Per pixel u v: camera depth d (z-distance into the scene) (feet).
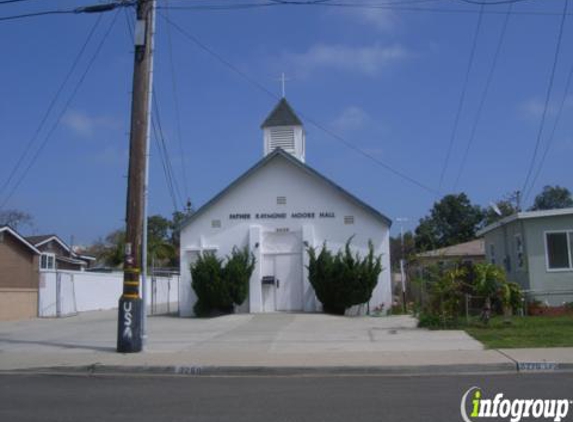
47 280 94.94
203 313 86.99
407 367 42.01
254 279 88.89
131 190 51.06
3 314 85.71
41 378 42.06
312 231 89.45
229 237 90.58
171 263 185.57
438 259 91.40
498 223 96.89
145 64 51.52
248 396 33.76
